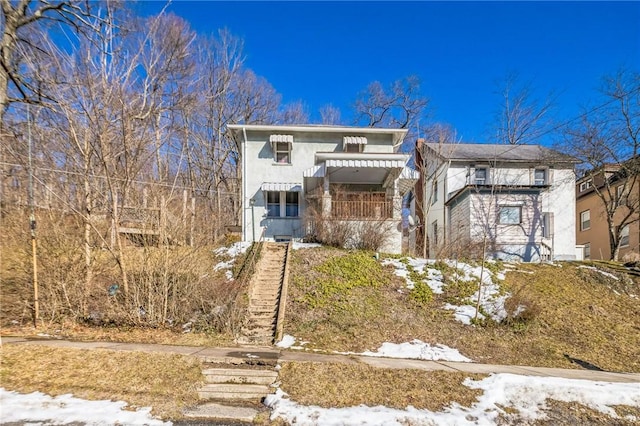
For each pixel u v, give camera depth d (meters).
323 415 4.65
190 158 23.92
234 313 8.71
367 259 13.16
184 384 5.46
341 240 14.50
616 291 12.14
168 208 10.23
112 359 6.03
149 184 10.36
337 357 7.02
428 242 20.06
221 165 27.00
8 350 6.12
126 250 9.45
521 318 9.61
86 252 8.63
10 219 9.36
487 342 8.62
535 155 20.39
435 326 9.36
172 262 9.23
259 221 17.58
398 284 11.62
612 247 18.66
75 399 4.77
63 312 8.55
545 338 8.96
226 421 4.54
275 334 8.46
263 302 10.14
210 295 9.33
